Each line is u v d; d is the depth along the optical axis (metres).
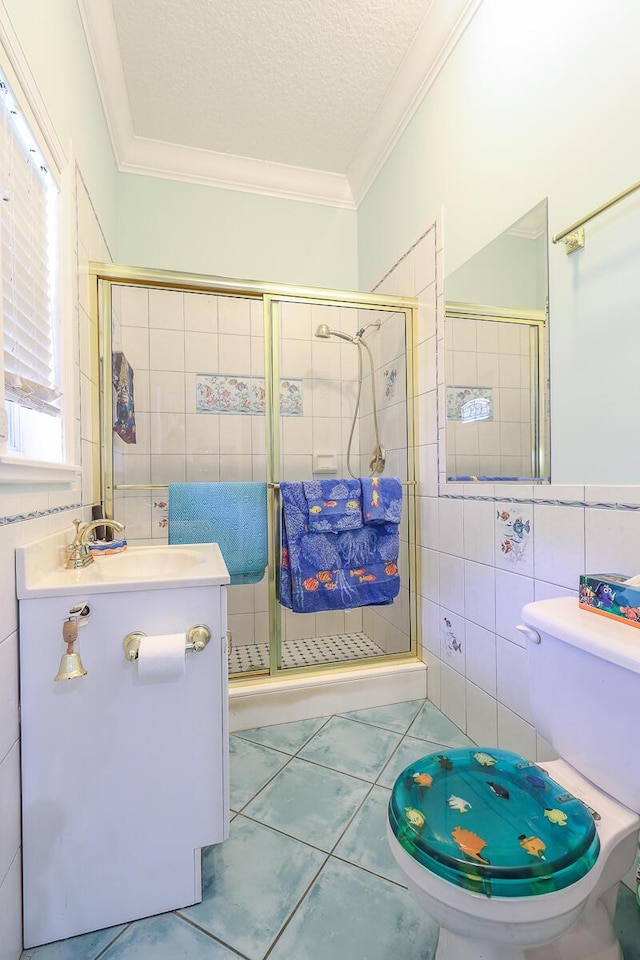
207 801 1.02
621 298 1.06
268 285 1.96
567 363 1.22
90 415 1.69
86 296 1.64
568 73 1.21
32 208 1.15
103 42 1.72
